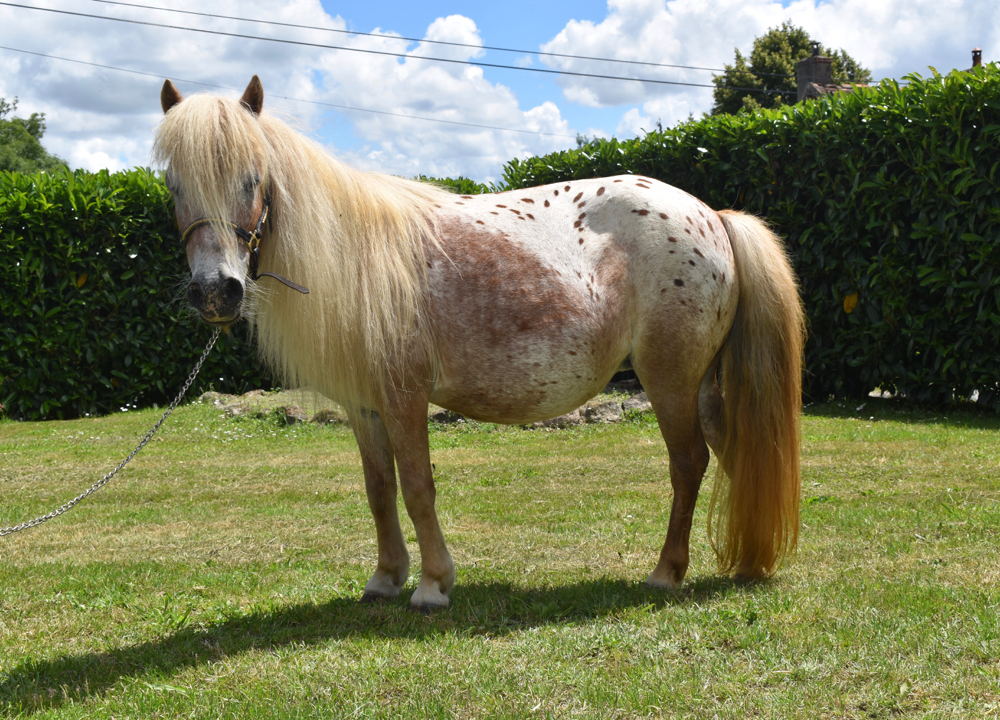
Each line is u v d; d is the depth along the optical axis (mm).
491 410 3490
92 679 2848
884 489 5320
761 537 3623
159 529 5113
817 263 8969
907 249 8289
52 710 2582
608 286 3500
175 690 2666
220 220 2826
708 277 3574
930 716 2301
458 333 3326
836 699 2438
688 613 3203
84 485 6492
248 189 2930
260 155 2988
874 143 8375
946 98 7773
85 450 7961
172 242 10609
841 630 2936
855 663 2672
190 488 6352
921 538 4113
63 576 4113
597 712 2436
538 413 3541
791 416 3680
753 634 2939
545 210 3621
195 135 2803
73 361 10328
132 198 10359
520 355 3359
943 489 5176
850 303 8805
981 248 7688
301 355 3268
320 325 3178
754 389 3689
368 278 3223
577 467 6621
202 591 3836
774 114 9219
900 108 8109
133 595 3781
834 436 7219
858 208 8570
